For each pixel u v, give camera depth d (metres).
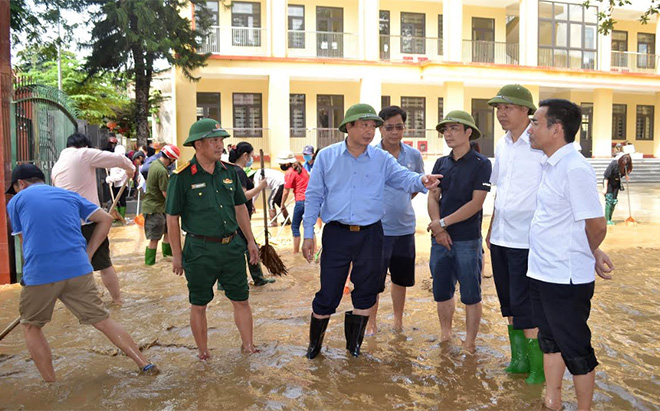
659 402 3.81
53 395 4.03
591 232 3.34
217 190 4.67
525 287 4.13
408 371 4.41
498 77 27.34
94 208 4.46
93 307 4.28
